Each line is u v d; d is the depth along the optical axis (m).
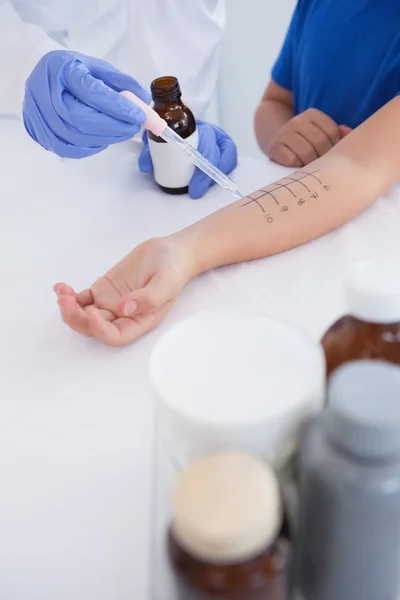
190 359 0.33
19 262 0.52
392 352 0.33
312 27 0.67
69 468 0.38
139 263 0.48
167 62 0.73
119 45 0.73
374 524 0.29
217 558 0.28
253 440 0.30
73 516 0.36
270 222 0.51
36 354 0.45
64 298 0.45
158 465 0.37
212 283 0.49
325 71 0.67
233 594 0.28
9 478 0.38
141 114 0.51
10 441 0.39
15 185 0.61
